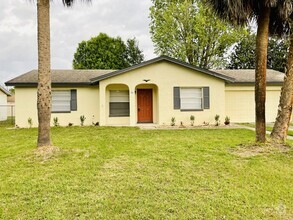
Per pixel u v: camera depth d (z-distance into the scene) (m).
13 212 3.16
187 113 13.30
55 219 2.98
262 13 6.70
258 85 6.89
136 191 3.82
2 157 5.96
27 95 13.19
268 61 25.41
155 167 5.06
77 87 13.62
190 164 5.27
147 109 14.42
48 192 3.78
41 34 6.35
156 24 24.17
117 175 4.55
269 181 4.34
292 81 7.02
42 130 6.48
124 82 12.95
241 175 4.61
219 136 9.06
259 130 7.00
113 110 14.18
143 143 7.66
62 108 13.56
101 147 7.06
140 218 3.03
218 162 5.41
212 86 13.41
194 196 3.67
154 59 12.78
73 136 9.31
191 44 23.20
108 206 3.32
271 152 6.26
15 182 4.20
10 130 11.73
